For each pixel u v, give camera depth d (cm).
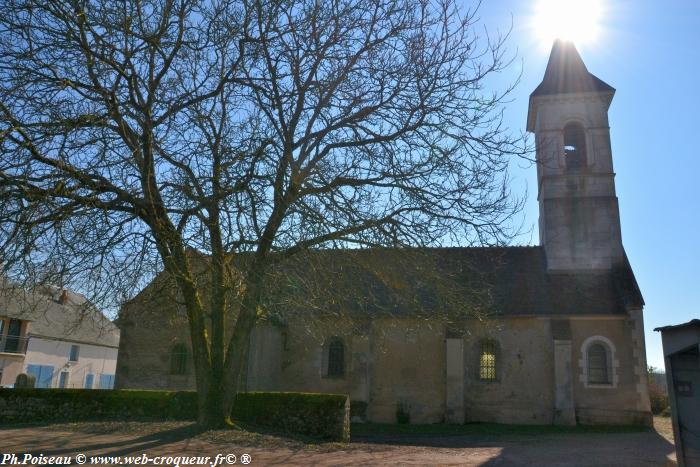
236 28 1241
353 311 2189
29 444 1240
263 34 1255
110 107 1163
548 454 1419
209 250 1138
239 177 1104
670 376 935
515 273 2648
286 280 1248
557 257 2625
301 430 1595
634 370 2317
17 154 1074
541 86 2817
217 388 1441
